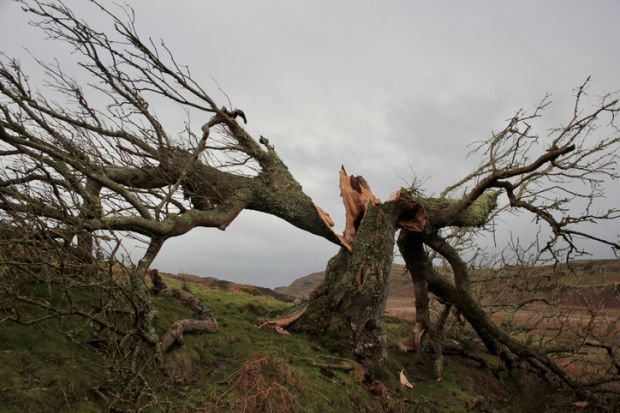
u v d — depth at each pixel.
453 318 15.81
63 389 5.88
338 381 9.13
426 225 12.16
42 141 7.80
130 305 7.88
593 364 14.49
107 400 6.06
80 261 6.80
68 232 6.90
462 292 12.91
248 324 11.09
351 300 11.14
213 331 9.63
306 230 11.98
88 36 8.90
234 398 7.34
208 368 8.32
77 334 7.17
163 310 9.71
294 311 11.83
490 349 14.09
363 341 10.95
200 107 10.52
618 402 12.42
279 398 7.73
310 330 11.16
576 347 13.70
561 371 12.50
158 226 8.93
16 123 7.32
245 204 11.25
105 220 7.54
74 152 8.16
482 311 12.92
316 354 10.13
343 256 11.76
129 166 10.06
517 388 13.00
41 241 6.63
